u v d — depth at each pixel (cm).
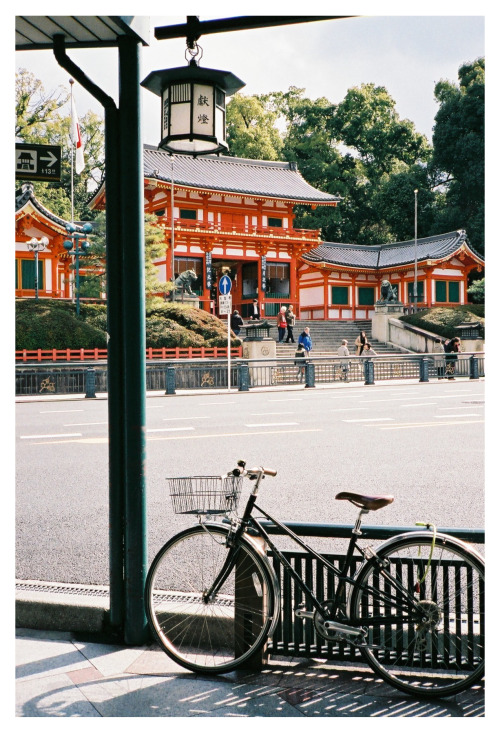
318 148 6075
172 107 441
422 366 2483
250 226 3934
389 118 6444
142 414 364
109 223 371
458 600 318
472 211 5562
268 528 335
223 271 4084
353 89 6362
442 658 322
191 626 362
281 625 349
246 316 4203
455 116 5534
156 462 866
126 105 365
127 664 338
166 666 336
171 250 3628
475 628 328
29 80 5344
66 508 657
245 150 5541
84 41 374
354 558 329
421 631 312
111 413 367
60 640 371
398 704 301
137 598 362
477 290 4472
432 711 295
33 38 369
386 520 585
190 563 488
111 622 367
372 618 313
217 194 3875
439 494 686
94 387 1927
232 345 2734
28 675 326
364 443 1022
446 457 903
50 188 5744
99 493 720
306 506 638
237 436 1095
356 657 334
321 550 518
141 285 368
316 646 342
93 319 2734
